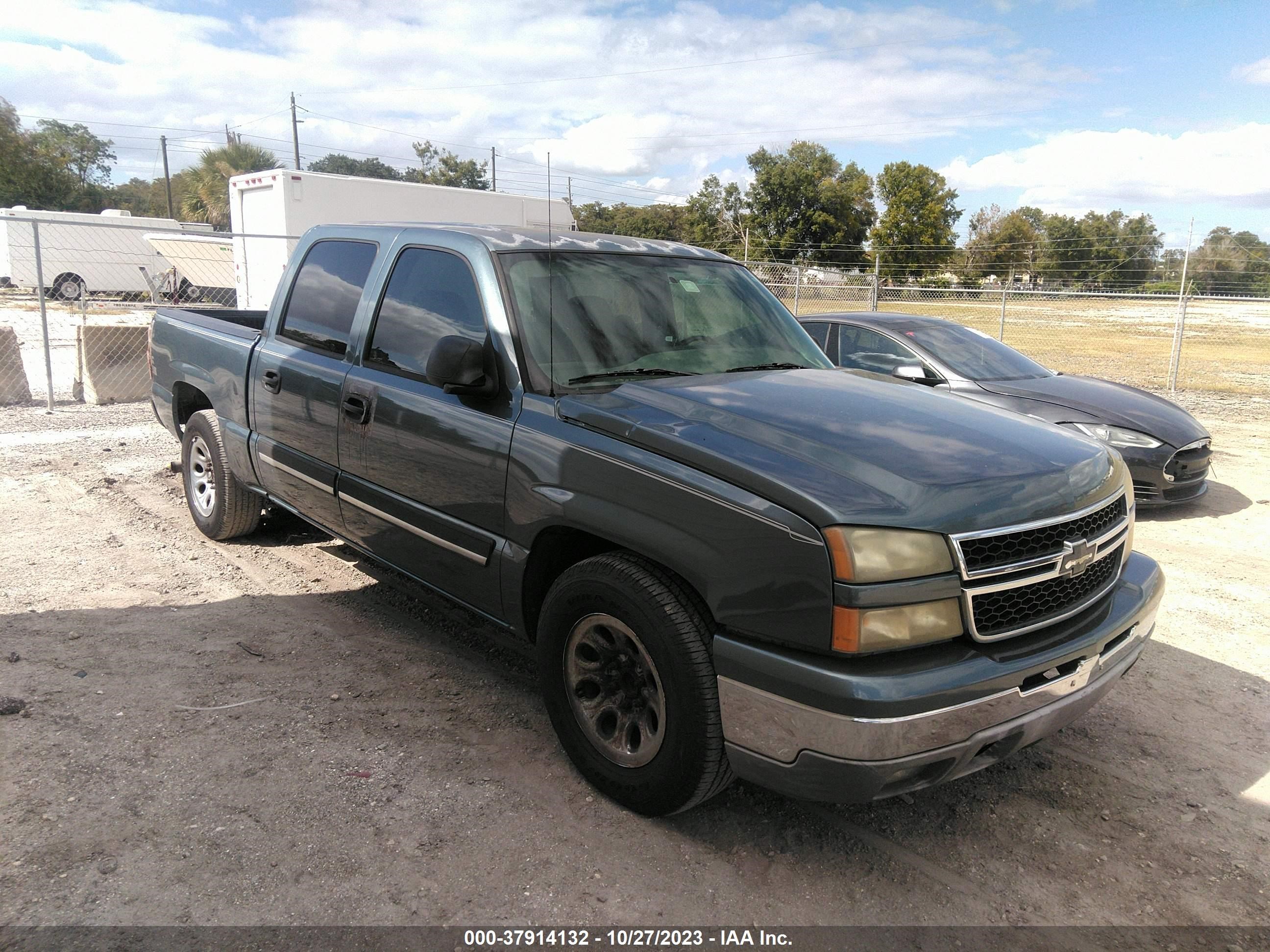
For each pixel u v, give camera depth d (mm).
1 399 10297
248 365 4586
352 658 3922
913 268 56062
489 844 2676
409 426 3428
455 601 3459
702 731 2512
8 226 25766
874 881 2600
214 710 3398
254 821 2725
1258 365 18203
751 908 2461
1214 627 4695
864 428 2762
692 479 2518
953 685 2264
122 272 27297
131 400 10797
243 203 15820
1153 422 6746
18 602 4355
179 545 5375
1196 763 3336
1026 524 2453
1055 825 2918
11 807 2715
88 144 66812
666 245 4039
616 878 2553
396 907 2393
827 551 2248
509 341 3148
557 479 2861
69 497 6367
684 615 2533
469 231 3588
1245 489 7863
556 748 3242
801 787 2354
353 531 3945
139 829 2652
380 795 2896
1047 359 19281
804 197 57812
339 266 4188
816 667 2262
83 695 3441
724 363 3510
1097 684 2678
